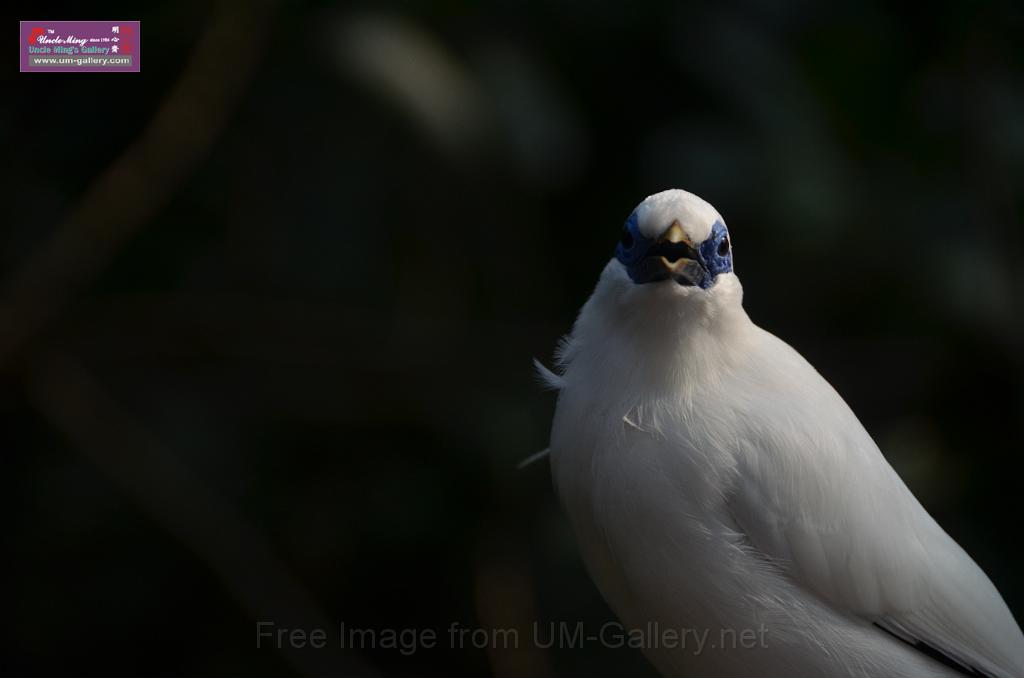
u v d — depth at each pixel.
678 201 6.93
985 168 10.10
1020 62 10.09
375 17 9.29
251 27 9.55
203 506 10.59
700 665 6.78
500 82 9.57
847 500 6.66
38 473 11.09
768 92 9.87
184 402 11.37
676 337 6.77
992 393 10.13
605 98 10.50
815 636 6.60
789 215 9.77
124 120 10.47
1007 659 7.05
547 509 10.32
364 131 10.54
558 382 7.15
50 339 10.58
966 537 9.80
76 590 11.18
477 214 10.81
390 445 11.30
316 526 11.15
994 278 9.95
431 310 11.09
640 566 6.62
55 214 10.50
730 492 6.55
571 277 11.20
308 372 11.36
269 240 10.90
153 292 11.08
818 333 11.34
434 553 11.14
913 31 10.05
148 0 10.09
